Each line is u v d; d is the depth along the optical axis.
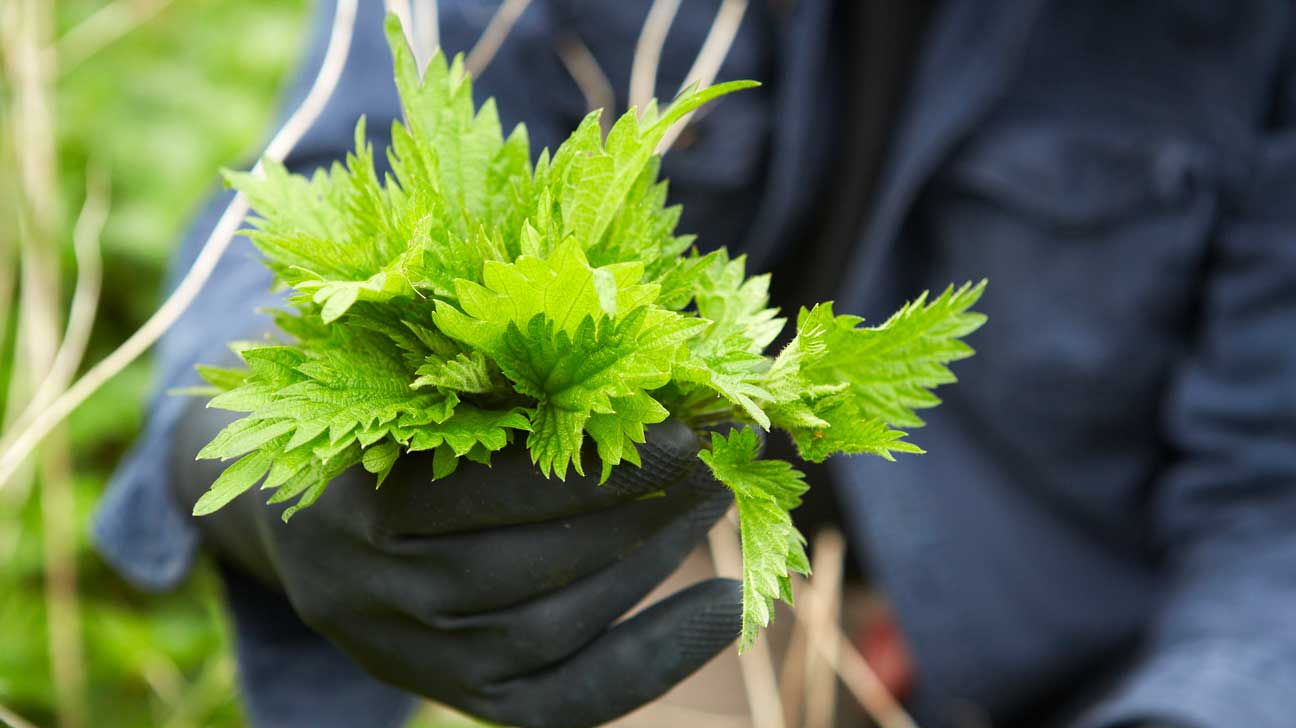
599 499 0.86
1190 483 1.20
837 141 1.26
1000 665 1.27
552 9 1.25
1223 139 1.19
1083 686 1.30
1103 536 1.30
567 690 0.89
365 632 0.90
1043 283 1.23
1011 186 1.21
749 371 0.84
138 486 1.06
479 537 0.88
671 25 1.26
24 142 1.13
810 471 1.33
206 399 0.99
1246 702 1.07
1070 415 1.24
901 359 0.87
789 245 1.30
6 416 1.22
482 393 0.84
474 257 0.83
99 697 1.43
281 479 0.81
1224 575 1.16
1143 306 1.21
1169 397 1.24
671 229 0.87
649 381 0.82
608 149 0.84
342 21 1.04
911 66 1.23
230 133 1.69
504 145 0.87
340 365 0.83
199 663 1.51
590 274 0.81
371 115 1.12
